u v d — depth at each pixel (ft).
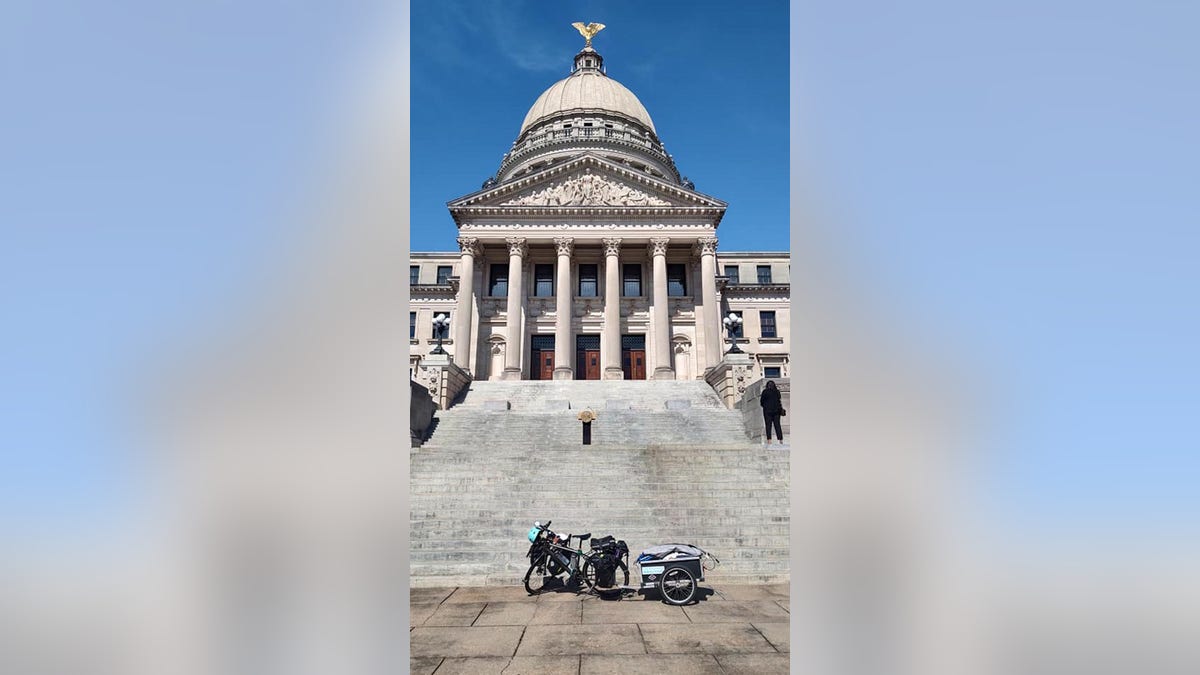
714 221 141.49
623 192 143.84
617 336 134.21
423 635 24.90
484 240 139.23
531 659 21.97
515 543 41.39
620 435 77.15
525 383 109.29
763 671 20.51
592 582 33.40
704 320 137.39
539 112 216.13
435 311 173.88
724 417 83.66
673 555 31.27
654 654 22.43
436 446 70.23
